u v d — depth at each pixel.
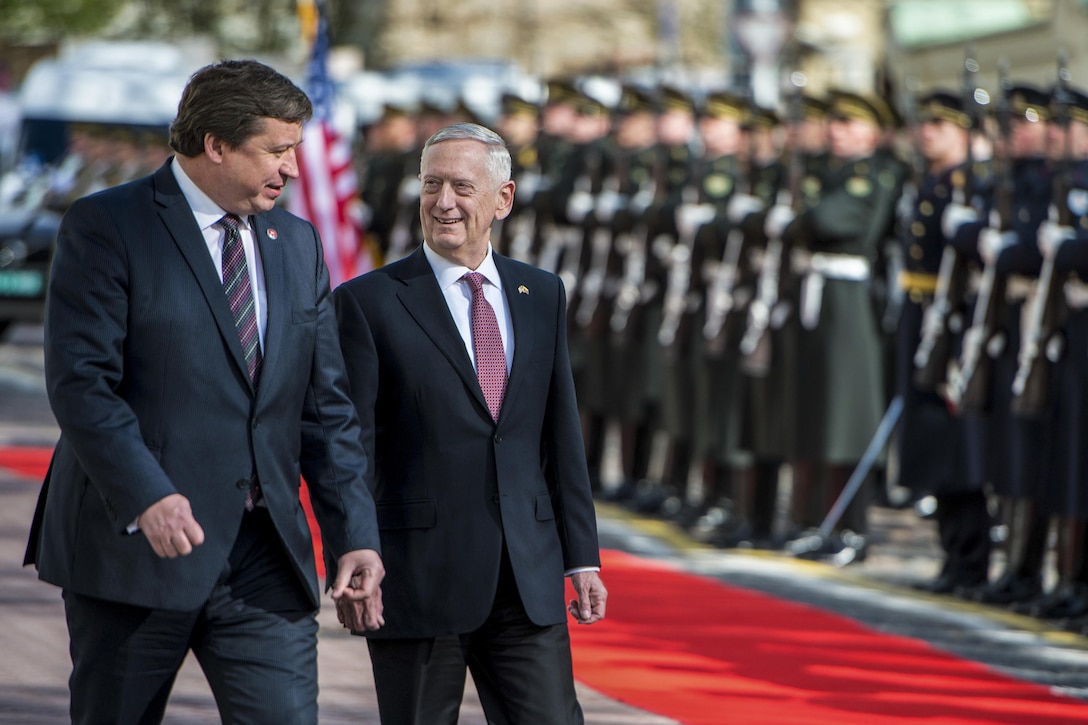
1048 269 13.55
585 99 20.78
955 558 15.11
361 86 38.88
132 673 6.91
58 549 6.95
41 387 27.80
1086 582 13.81
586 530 7.84
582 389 20.47
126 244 6.91
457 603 7.58
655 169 19.22
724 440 17.88
